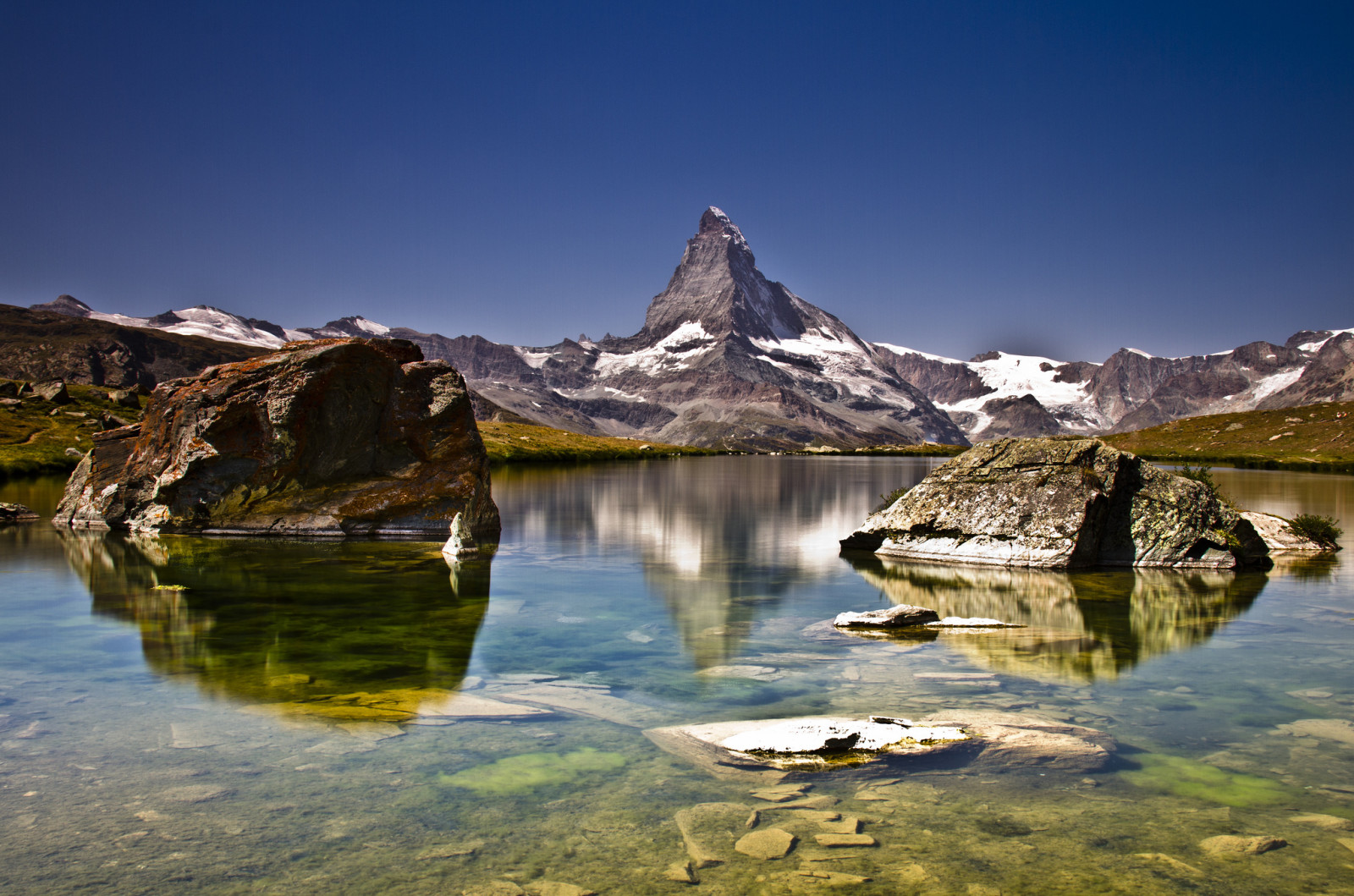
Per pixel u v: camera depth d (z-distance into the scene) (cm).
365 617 2044
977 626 1969
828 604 2269
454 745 1116
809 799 944
